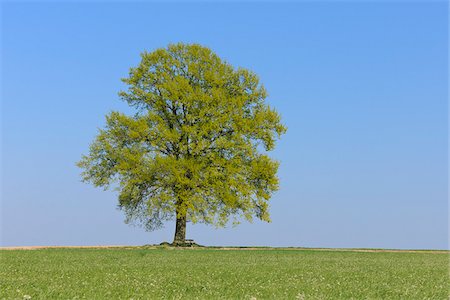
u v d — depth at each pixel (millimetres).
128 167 50562
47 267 27906
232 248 53438
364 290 18938
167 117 53406
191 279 22016
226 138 53250
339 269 28719
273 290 18375
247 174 53312
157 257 37219
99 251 44125
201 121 52312
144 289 18391
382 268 30047
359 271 27578
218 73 54094
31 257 36031
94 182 52656
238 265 30469
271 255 41844
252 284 20328
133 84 53469
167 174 51000
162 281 21078
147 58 53938
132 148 52031
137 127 51312
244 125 52469
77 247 51375
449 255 46625
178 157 53125
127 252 42906
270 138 53938
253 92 54906
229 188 51531
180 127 52781
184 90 52031
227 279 22141
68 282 20391
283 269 27953
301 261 35375
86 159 52719
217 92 52094
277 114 53906
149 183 52312
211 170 51312
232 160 52469
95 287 18641
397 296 17672
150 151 52438
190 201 50500
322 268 29234
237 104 52812
